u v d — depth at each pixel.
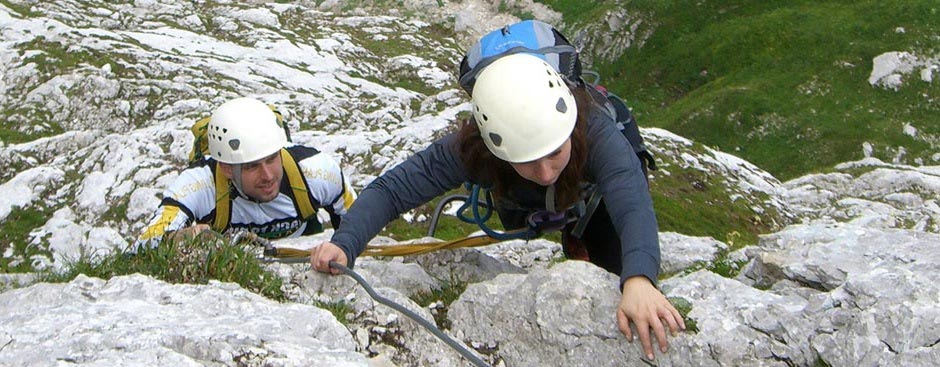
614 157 5.37
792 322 5.19
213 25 42.38
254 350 4.56
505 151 5.21
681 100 52.62
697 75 54.41
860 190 33.91
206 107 32.03
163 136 28.50
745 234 27.98
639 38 56.81
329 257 5.57
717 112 49.62
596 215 6.71
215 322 4.84
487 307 5.57
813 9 55.66
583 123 5.34
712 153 32.84
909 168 36.53
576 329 5.21
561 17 58.03
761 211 29.75
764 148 47.62
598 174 5.43
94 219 25.23
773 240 6.88
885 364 4.79
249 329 4.77
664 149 31.73
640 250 5.07
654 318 4.92
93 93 32.72
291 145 7.60
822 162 46.41
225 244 5.88
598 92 5.91
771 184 32.75
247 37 41.53
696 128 49.34
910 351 4.75
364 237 5.67
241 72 35.50
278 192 7.44
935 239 6.12
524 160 5.16
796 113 48.53
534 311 5.38
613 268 6.87
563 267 5.51
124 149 27.62
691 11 57.25
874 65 50.72
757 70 52.66
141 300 5.20
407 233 22.61
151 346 4.50
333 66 39.31
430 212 23.38
